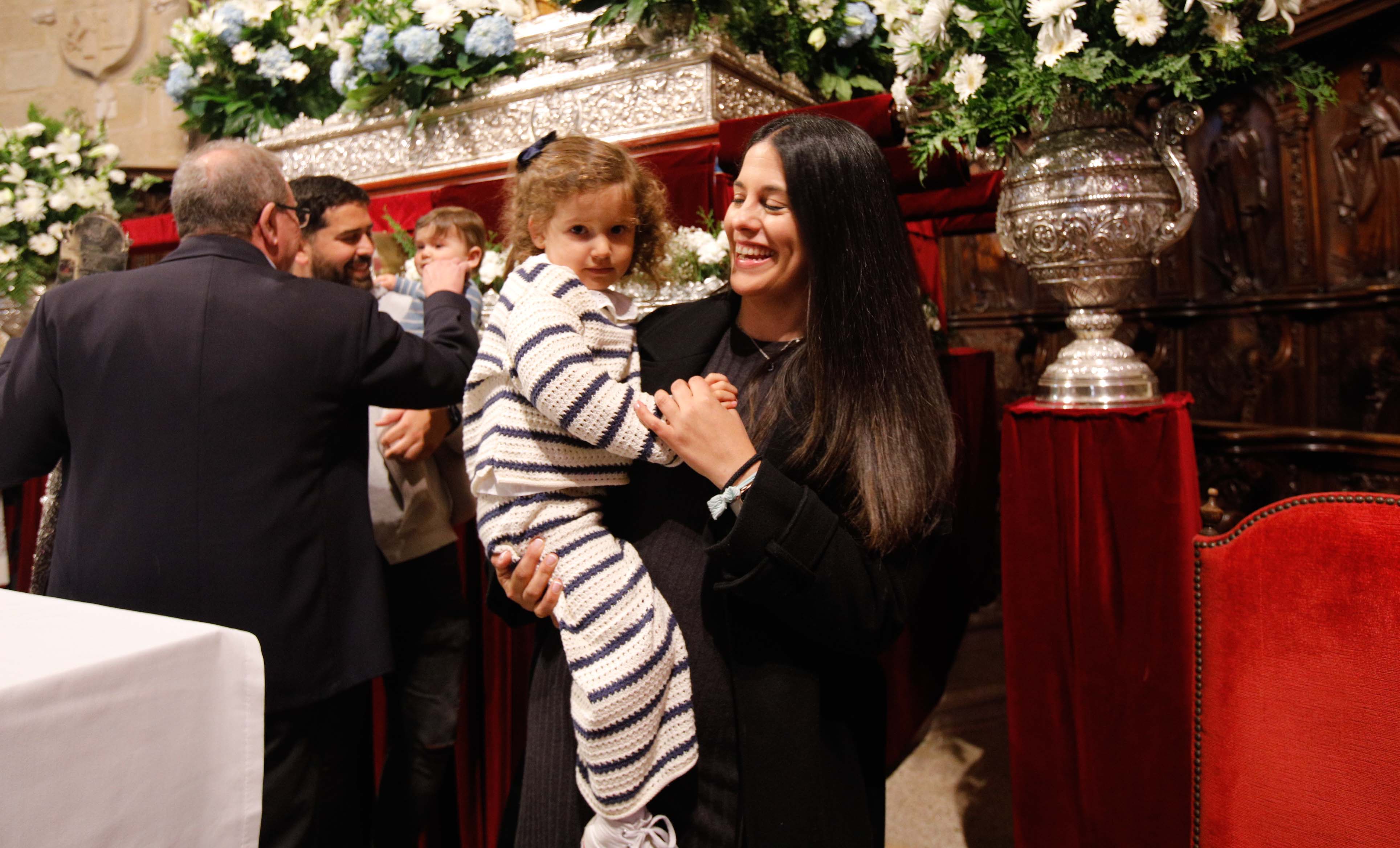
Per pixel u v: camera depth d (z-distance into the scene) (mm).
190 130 3707
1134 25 1665
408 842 2141
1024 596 1851
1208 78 1764
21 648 1004
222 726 1097
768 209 1203
